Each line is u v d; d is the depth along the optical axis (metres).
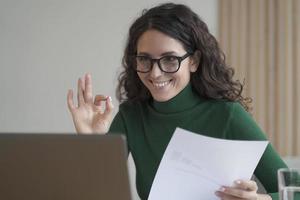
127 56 1.61
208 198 1.20
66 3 3.20
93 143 0.78
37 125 3.29
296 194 1.16
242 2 2.98
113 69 3.20
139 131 1.64
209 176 1.20
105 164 0.79
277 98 2.96
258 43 2.97
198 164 1.20
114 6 3.17
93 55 3.21
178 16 1.40
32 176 0.83
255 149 1.18
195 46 1.46
